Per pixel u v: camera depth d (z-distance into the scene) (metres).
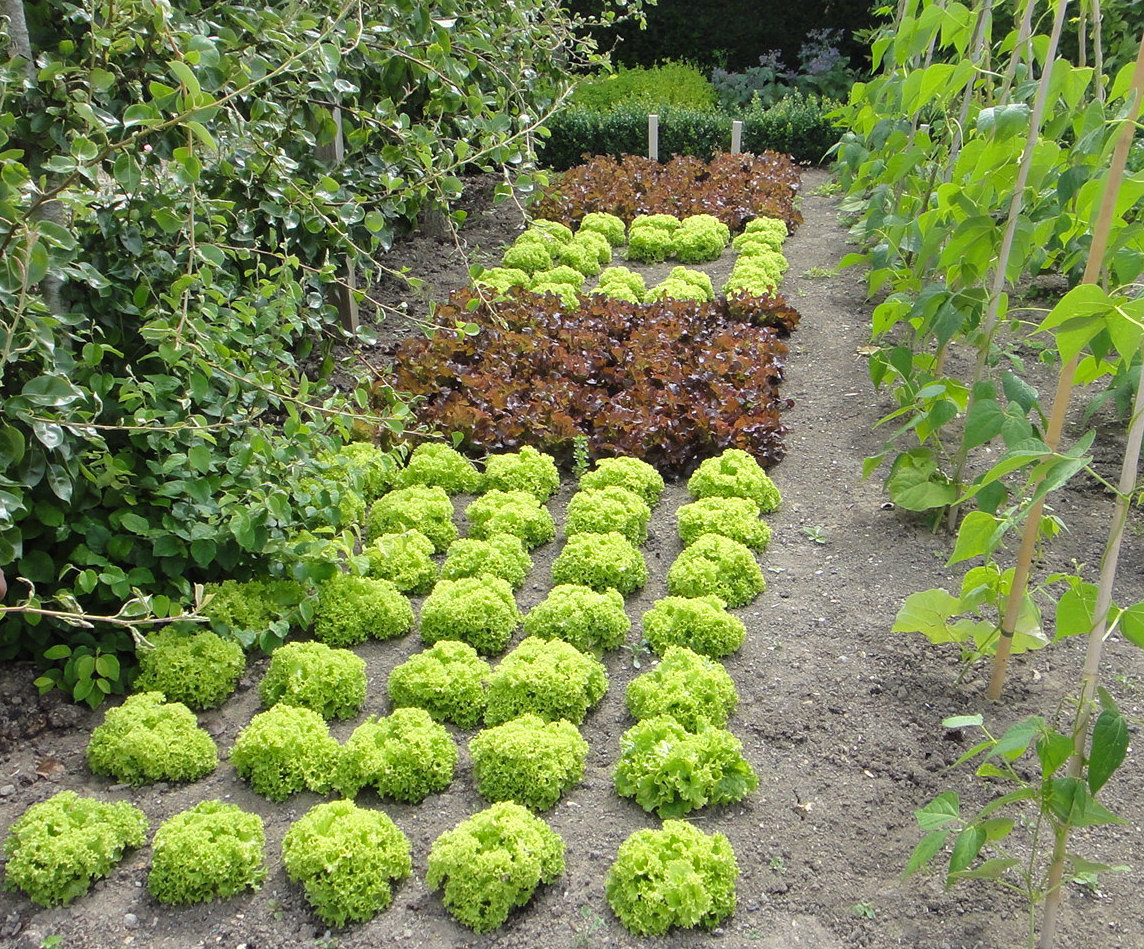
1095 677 2.70
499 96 6.62
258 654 4.28
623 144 12.69
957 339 7.09
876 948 2.96
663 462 5.67
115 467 3.89
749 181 10.75
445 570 4.65
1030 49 4.43
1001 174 4.18
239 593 4.25
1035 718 2.68
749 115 12.73
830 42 14.91
